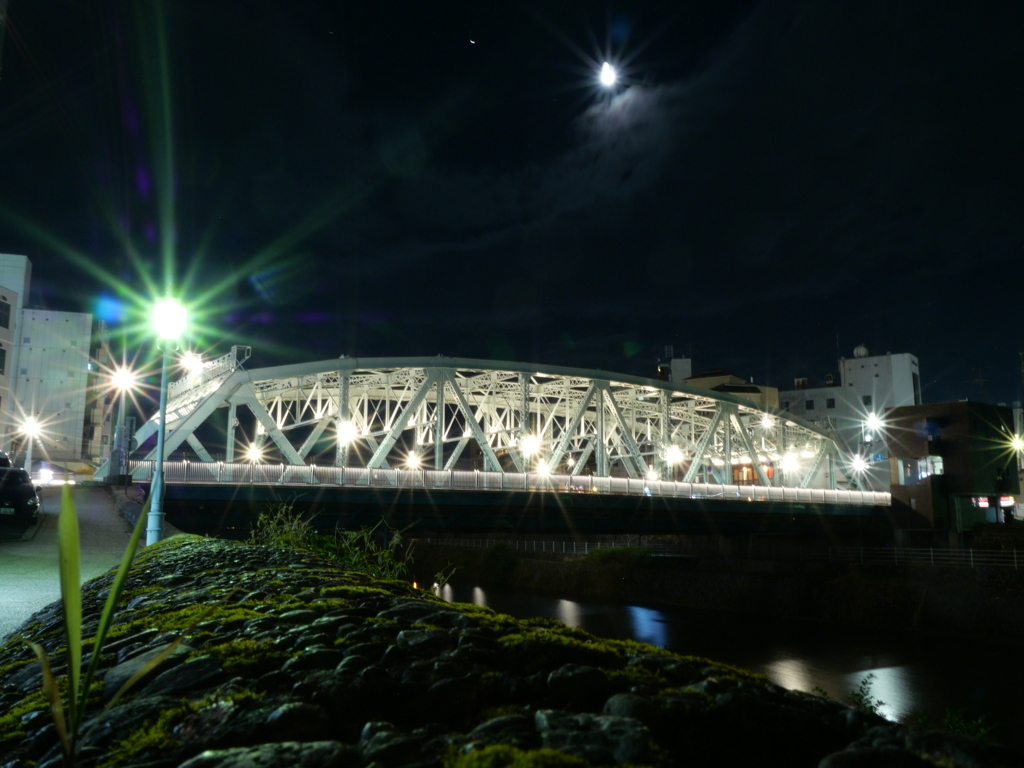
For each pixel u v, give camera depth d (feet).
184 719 11.65
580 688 11.76
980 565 145.28
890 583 144.36
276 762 9.30
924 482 190.60
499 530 157.38
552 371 172.04
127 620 21.93
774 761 10.28
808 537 214.28
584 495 139.23
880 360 314.96
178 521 115.75
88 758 10.93
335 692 11.78
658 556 192.95
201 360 150.20
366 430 166.40
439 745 9.70
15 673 18.37
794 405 331.36
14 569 55.67
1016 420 256.11
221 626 17.54
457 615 16.42
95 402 221.25
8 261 200.44
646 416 230.07
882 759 9.32
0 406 188.85
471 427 146.10
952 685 101.19
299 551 38.22
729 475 207.10
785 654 120.67
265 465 115.75
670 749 10.03
